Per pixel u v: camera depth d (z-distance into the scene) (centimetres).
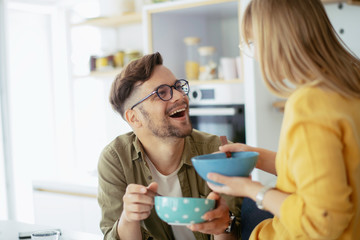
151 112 147
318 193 88
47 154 388
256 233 119
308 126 92
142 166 158
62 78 379
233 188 105
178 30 304
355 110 98
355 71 104
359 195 98
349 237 98
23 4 353
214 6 273
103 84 369
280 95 107
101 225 159
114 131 368
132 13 319
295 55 101
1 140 338
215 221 123
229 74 269
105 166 160
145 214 129
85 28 368
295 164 93
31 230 172
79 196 290
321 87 97
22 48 370
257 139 253
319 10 104
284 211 95
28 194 373
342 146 93
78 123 386
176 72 303
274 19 102
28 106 374
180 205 110
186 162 156
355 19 258
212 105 275
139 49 357
